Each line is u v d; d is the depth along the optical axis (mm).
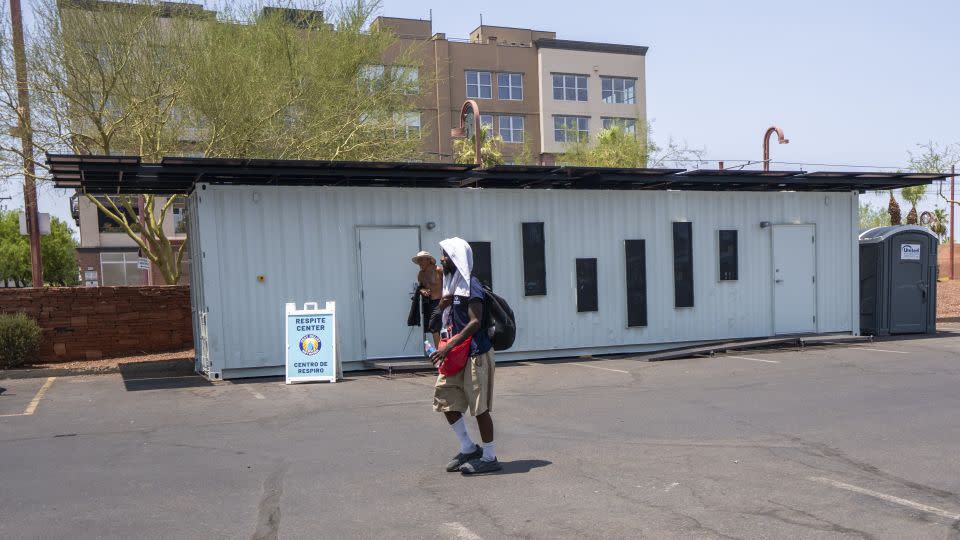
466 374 6586
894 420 8609
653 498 5883
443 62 55250
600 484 6277
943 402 9602
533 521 5391
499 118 57844
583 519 5414
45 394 11562
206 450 7742
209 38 16828
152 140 16781
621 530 5180
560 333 15383
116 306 15664
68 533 5297
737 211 16766
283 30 18000
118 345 15680
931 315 18234
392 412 9695
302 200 13586
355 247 13898
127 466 7125
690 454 7242
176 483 6535
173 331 16234
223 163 11914
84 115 16000
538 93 58812
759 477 6434
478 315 6484
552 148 58969
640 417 9055
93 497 6148
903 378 11570
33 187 16469
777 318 17031
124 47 15812
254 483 6516
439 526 5328
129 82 16047
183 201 17375
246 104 16562
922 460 6902
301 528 5344
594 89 60406
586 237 15586
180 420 9375
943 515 5434
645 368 13492
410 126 20203
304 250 13570
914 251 18062
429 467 6926
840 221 17609
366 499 5988
